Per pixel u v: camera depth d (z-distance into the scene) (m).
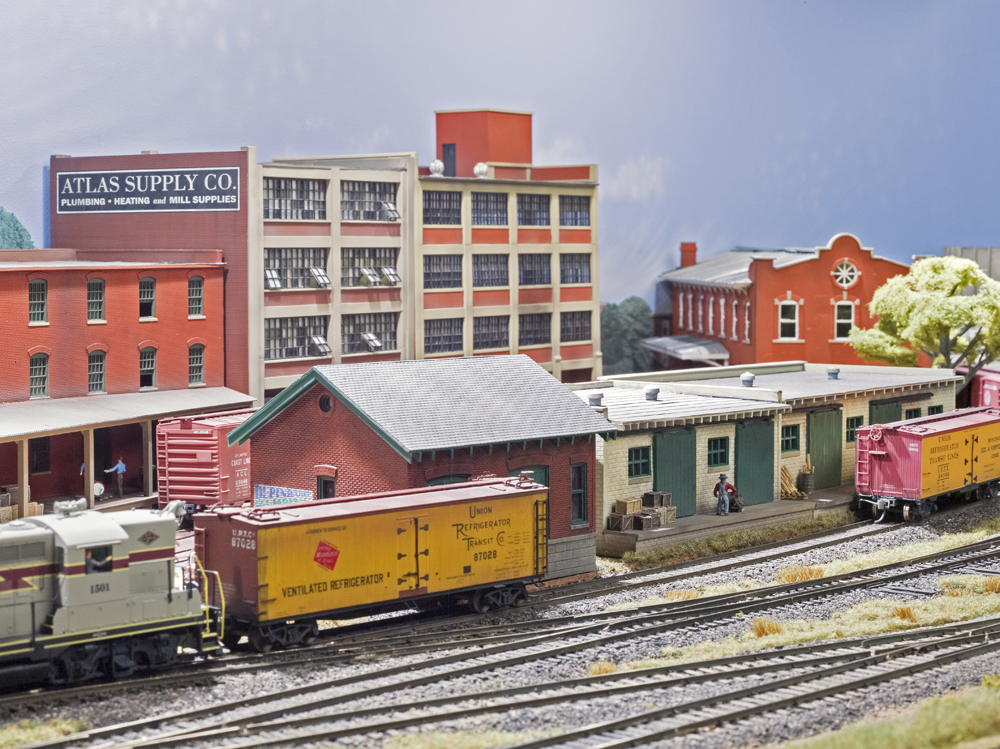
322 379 29.70
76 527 20.33
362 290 56.84
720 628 25.97
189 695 20.03
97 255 52.34
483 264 62.81
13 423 38.62
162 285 47.06
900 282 61.31
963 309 58.56
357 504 25.25
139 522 20.95
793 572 31.77
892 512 40.88
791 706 19.45
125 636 20.84
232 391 49.75
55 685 20.42
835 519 40.66
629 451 35.78
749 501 39.72
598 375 69.56
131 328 45.75
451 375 32.50
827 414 43.75
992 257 75.44
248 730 17.83
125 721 18.55
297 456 31.19
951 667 21.95
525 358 35.25
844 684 20.33
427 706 19.41
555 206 66.31
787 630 25.58
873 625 25.83
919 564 33.34
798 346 69.00
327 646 23.81
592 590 30.14
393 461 28.78
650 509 35.78
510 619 26.89
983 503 43.47
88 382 44.06
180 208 52.03
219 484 39.19
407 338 59.06
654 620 26.55
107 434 46.56
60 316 42.78
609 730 18.11
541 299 66.00
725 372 51.53
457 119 71.38
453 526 26.09
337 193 55.03
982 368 64.31
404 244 58.75
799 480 42.62
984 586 29.92
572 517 32.41
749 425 39.62
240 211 50.81
